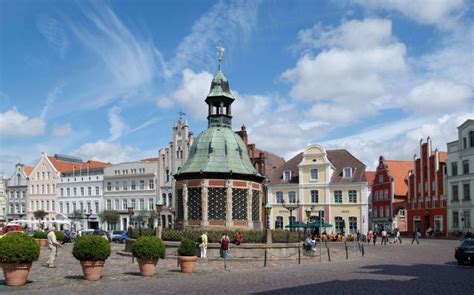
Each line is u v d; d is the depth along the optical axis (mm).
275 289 20328
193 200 42406
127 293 19266
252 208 43250
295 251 37812
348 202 81000
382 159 91500
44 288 20516
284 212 85312
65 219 97688
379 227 91250
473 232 72250
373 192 94062
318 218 82500
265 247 36375
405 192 89562
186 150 87688
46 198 107000
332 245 60219
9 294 18734
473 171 72875
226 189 41750
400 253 44531
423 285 21422
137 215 90375
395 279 23812
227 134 44625
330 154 86562
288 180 86375
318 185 83062
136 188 94500
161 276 25391
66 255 39188
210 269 29562
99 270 23406
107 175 98312
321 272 27562
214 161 42500
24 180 111375
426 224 82125
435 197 80062
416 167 84812
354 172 81812
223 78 46031
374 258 38844
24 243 21016
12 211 112562
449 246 55594
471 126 73750
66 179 104312
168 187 89375
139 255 24969
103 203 98500
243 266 31703
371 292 19328
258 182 44438
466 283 22109
